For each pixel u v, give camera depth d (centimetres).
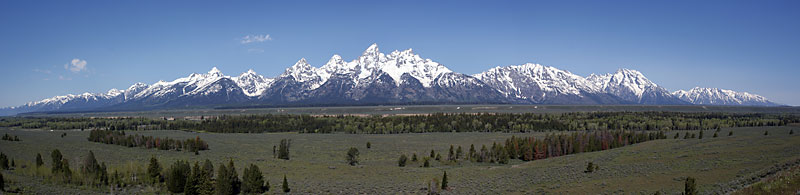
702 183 5816
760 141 8775
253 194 7419
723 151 8000
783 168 5519
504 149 12525
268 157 12462
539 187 7000
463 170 9875
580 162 9325
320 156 13225
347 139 19050
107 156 10575
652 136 15625
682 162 7494
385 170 10038
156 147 13088
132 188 7606
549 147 12556
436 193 7144
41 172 7925
